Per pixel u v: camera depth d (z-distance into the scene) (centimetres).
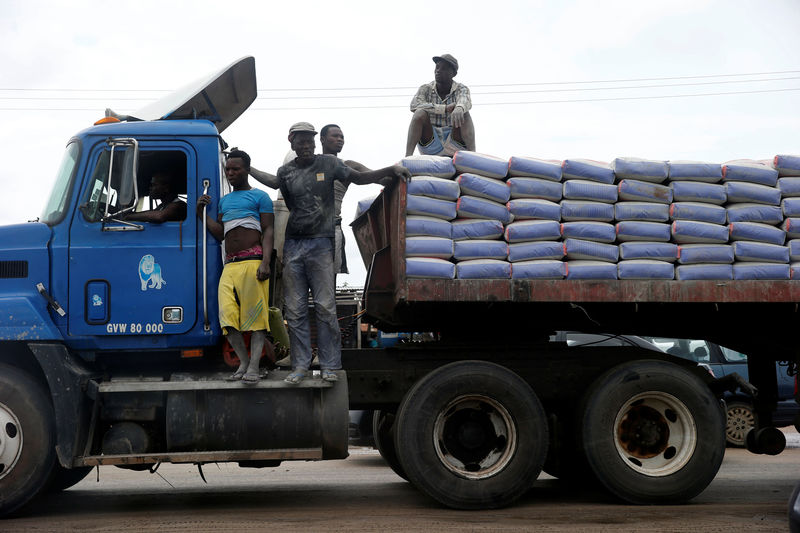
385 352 648
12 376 571
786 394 1162
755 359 742
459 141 765
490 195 607
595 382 634
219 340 618
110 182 595
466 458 612
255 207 608
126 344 597
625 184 615
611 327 704
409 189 600
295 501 663
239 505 641
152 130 619
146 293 601
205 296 605
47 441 566
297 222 619
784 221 628
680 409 629
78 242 599
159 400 592
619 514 573
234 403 588
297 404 596
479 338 686
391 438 787
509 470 598
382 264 630
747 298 614
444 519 552
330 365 611
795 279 621
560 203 618
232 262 597
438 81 770
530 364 655
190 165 619
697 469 620
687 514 571
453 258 607
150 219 607
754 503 637
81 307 592
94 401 582
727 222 623
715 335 723
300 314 612
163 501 671
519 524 530
